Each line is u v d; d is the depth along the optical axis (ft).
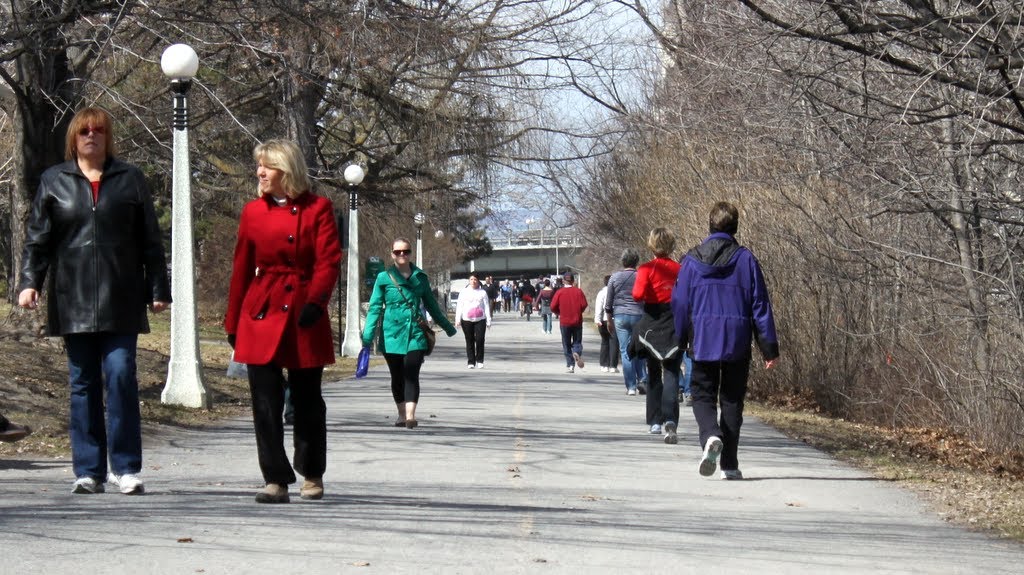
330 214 61.11
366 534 54.85
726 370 79.87
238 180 209.56
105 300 61.87
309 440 63.93
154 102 172.55
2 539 51.01
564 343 201.57
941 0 88.17
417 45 141.18
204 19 120.67
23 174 153.38
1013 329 116.16
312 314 60.23
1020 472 108.78
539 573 48.14
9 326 157.48
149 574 45.19
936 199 103.30
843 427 130.93
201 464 80.69
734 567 50.88
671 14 126.62
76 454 63.98
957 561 54.60
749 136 114.42
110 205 62.23
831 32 88.12
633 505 68.28
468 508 64.28
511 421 116.47
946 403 129.59
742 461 91.04
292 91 162.81
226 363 193.26
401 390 108.78
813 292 156.25
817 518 66.08
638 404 138.31
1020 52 82.79
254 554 49.39
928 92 92.12
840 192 134.92
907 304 137.59
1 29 115.44
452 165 212.43
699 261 79.00
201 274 362.94
